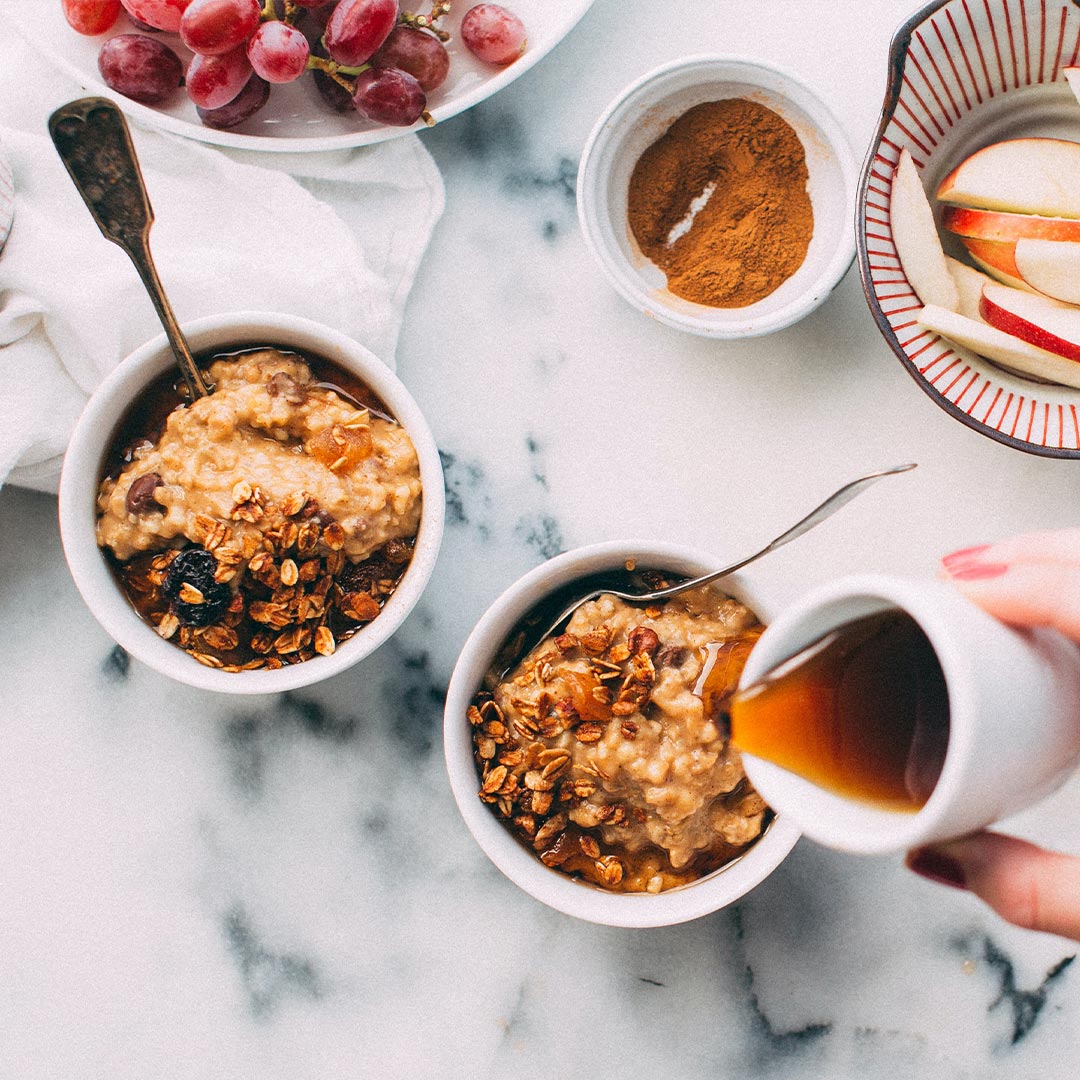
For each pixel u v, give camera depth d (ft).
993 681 1.56
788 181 2.17
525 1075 2.19
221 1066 2.21
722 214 2.18
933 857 1.76
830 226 2.17
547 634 2.04
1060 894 1.72
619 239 2.19
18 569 2.22
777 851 1.97
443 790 2.20
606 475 2.21
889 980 2.19
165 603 2.04
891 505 2.19
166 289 2.14
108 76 2.12
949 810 1.55
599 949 2.20
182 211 2.17
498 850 1.97
